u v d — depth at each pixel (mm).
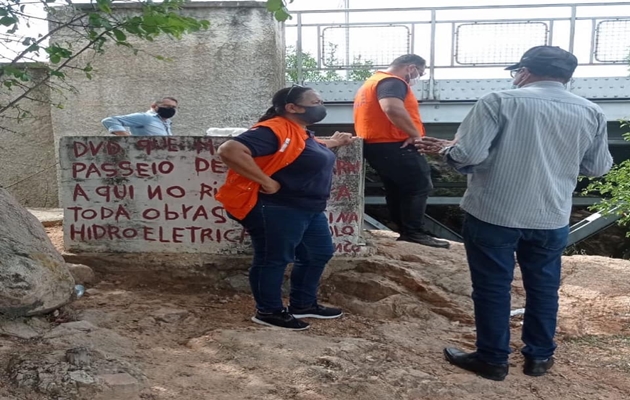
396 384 3035
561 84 3154
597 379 3369
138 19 3773
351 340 3520
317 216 3816
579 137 3086
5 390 2576
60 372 2695
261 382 2902
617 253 10867
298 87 3541
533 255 3264
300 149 3475
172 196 4492
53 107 7285
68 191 4520
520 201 3055
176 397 2697
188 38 7188
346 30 9695
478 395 3070
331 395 2846
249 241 4496
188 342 3398
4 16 3436
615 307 4352
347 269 4562
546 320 3297
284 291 4523
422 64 5145
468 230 3236
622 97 9328
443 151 3217
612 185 9242
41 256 3471
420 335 3832
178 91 7293
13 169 7621
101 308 3842
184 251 4543
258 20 7160
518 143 3012
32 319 3334
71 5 3959
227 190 3582
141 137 4438
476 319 3279
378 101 4957
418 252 5035
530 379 3312
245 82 7246
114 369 2822
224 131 4941
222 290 4504
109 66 7219
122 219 4535
